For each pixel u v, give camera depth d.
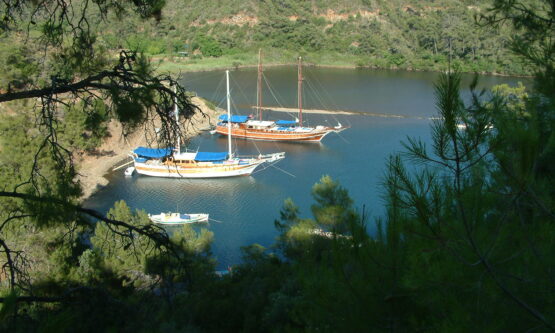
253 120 46.88
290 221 15.98
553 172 3.13
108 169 31.94
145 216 15.92
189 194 28.78
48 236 9.07
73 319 2.11
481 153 2.83
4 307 1.86
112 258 11.88
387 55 84.00
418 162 3.03
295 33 91.12
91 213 4.45
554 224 2.95
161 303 8.90
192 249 14.38
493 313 2.89
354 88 62.88
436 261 2.99
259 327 9.59
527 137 2.68
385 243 3.61
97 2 4.59
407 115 47.03
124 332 4.63
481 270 2.92
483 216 2.99
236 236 22.88
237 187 29.78
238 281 14.18
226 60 83.50
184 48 85.62
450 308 2.92
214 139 42.16
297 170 32.62
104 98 4.27
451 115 2.77
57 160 4.48
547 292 2.85
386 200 3.12
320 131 39.25
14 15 4.65
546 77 3.79
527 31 4.82
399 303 3.46
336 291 3.71
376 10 97.88
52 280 7.93
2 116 18.56
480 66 59.72
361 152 35.84
